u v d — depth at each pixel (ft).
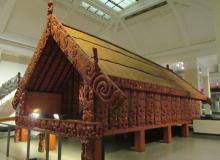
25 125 11.95
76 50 9.63
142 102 12.74
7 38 34.37
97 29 45.70
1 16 31.42
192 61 42.11
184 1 35.70
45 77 13.56
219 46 21.04
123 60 13.75
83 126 8.55
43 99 14.24
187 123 20.04
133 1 40.11
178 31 41.29
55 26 11.10
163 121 15.29
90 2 37.65
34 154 12.38
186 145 15.61
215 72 58.13
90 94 8.94
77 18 40.47
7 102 32.63
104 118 9.46
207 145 15.69
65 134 9.13
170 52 44.83
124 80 10.48
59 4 36.22
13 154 12.37
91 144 8.41
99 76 8.41
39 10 35.04
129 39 48.24
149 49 47.67
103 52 12.16
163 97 15.58
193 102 22.21
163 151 13.30
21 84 13.46
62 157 11.66
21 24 34.53
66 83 15.31
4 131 18.52
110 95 7.86
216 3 21.85
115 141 17.83
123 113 10.87
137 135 13.12
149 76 14.79
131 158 11.30
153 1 38.19
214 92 59.11
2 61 40.40
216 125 20.44
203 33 38.96
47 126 10.16
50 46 11.96
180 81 22.48
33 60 12.67
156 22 42.34
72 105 14.76
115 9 42.45
